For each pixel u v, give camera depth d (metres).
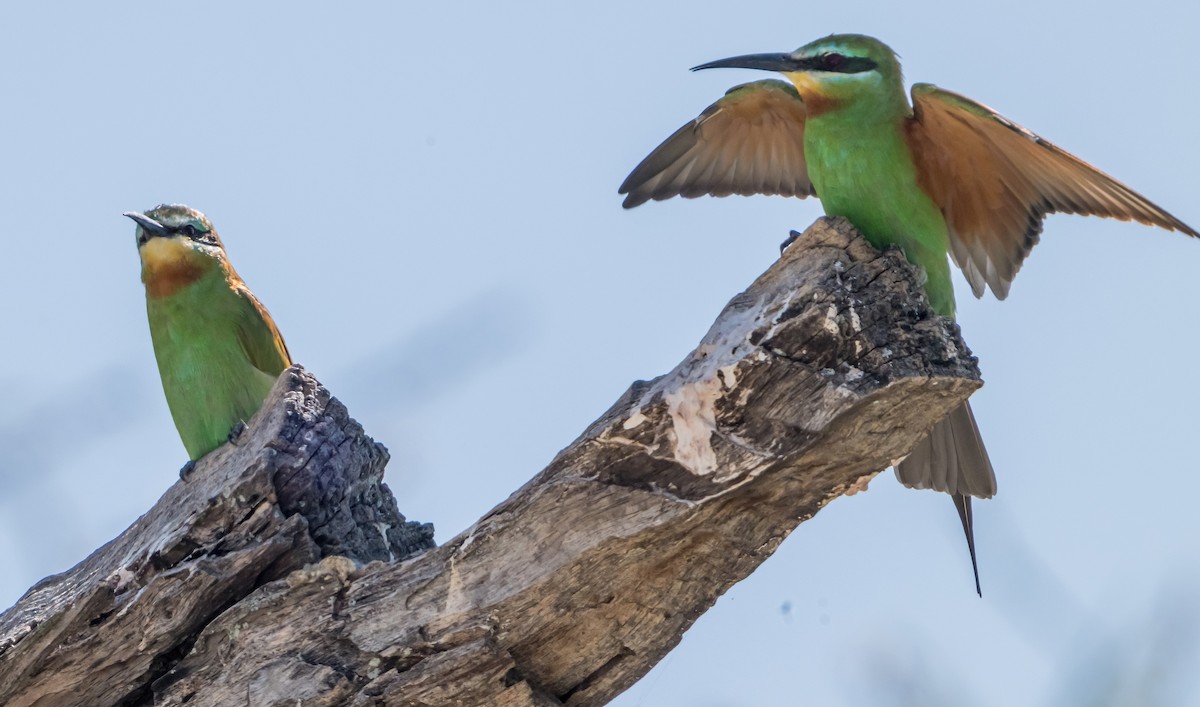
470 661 8.30
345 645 8.53
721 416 8.05
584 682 8.82
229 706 8.59
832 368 8.01
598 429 8.27
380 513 9.95
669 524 8.13
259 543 8.96
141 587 8.93
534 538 8.32
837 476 8.33
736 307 8.36
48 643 8.91
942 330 8.25
